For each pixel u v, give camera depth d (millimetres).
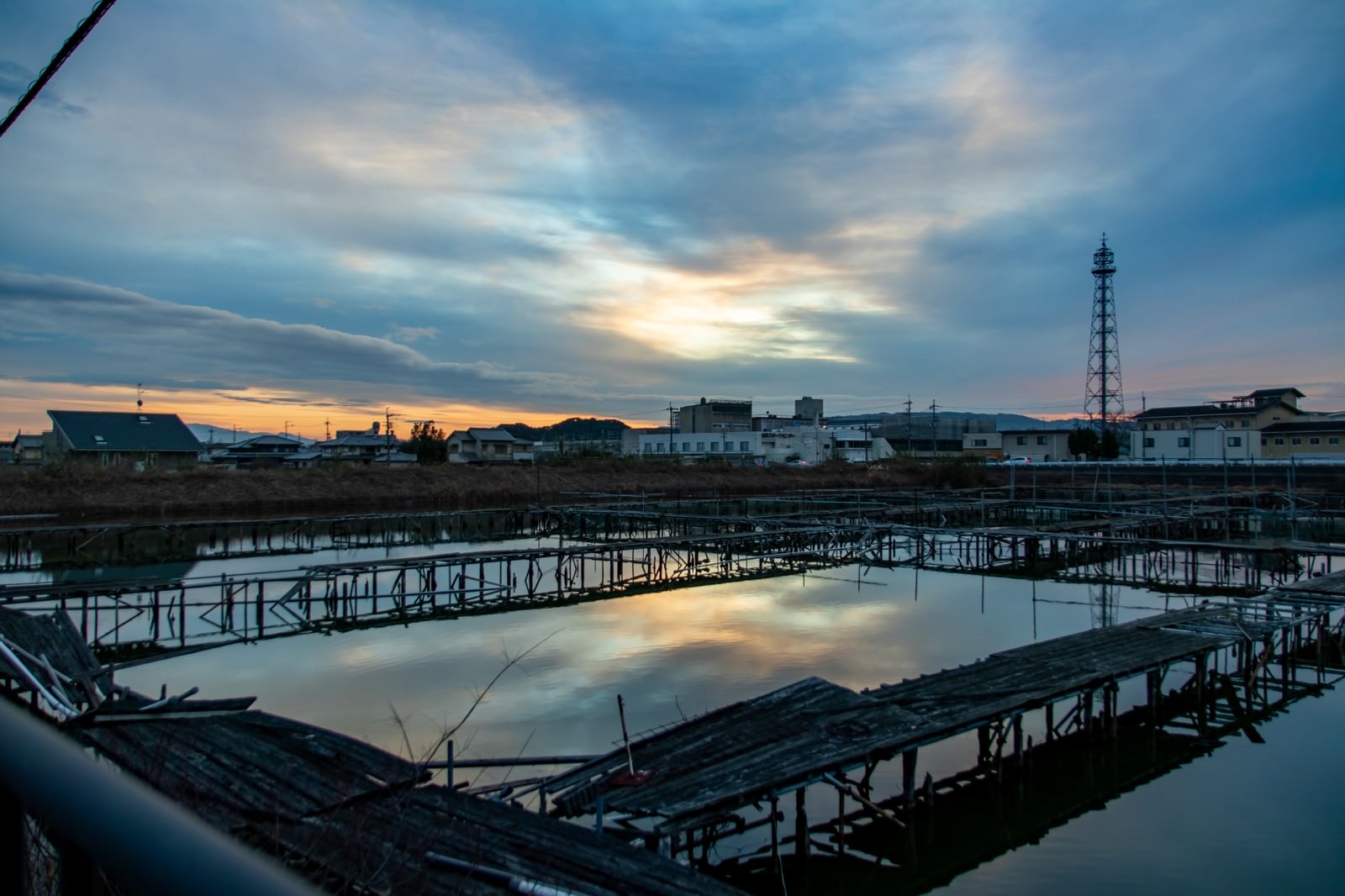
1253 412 77312
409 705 18094
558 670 20859
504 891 7539
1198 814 13688
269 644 23828
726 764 11672
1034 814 13664
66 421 64375
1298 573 33938
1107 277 75500
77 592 23172
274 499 56281
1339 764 15680
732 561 39344
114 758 9773
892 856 12430
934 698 14383
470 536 48500
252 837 7484
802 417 119438
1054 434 86625
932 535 41500
